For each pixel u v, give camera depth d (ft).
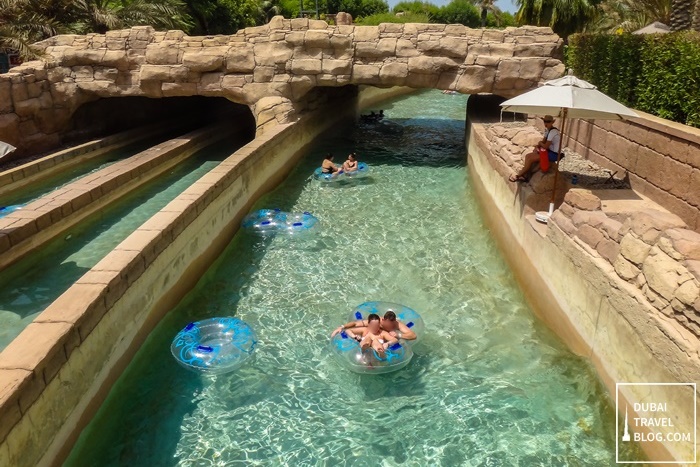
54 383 19.13
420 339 28.81
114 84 64.85
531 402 24.66
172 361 27.43
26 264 36.45
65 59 64.85
